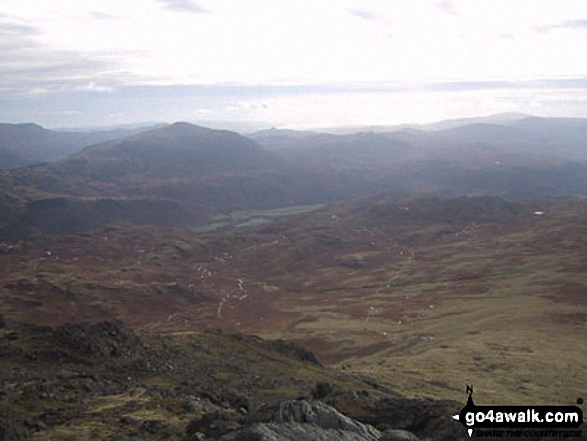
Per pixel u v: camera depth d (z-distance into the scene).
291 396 63.75
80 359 67.19
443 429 39.25
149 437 42.12
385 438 37.38
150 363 70.31
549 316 162.38
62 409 49.00
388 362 125.88
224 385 66.19
